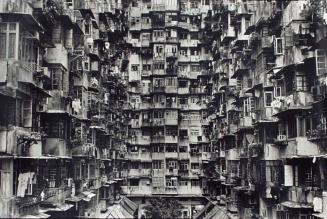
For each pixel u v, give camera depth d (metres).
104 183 52.00
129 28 75.12
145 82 74.75
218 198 61.59
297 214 30.56
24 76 24.27
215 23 66.19
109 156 55.81
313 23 29.33
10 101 24.05
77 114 37.09
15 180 23.97
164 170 71.06
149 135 73.44
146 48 75.06
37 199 26.42
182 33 76.56
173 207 61.62
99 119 46.22
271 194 34.81
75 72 36.53
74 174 37.59
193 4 77.12
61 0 33.69
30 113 26.17
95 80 44.25
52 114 31.41
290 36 32.69
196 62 76.00
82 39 39.09
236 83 55.06
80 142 36.94
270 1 40.09
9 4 23.11
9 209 22.08
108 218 50.38
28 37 25.30
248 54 45.00
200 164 73.19
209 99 72.88
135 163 73.00
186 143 73.75
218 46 66.25
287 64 32.34
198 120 74.88
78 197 35.44
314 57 28.98
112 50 59.44
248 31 44.88
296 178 30.94
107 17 57.12
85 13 42.19
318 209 26.89
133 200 71.50
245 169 46.12
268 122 37.12
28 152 25.47
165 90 72.25
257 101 41.44
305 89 30.83
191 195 71.31
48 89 31.69
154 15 74.12
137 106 73.94
